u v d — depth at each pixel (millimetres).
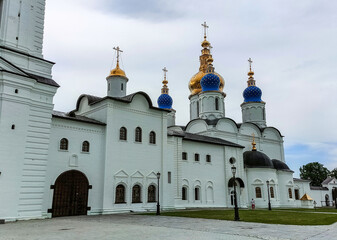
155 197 33375
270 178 46094
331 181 72062
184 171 38438
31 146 23281
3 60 22703
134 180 31594
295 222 20625
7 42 24000
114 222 20453
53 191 25797
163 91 60906
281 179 49281
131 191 31156
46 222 20516
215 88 52938
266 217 24547
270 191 45719
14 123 22406
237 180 43469
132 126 32562
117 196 30172
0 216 20703
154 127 34781
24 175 22578
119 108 31766
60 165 26703
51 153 26297
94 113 32562
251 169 45688
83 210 27578
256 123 55969
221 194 41969
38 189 23203
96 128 29922
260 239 13234
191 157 39750
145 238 13281
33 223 19906
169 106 59375
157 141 34719
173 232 15297
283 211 33969
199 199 39562
